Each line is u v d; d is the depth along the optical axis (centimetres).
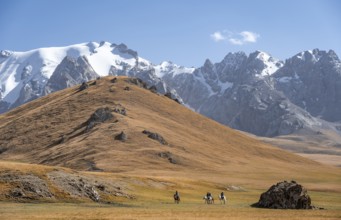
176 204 8294
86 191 8181
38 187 7812
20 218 5569
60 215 5906
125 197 8600
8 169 8100
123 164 17838
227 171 19112
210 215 6244
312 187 15212
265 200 8044
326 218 6047
